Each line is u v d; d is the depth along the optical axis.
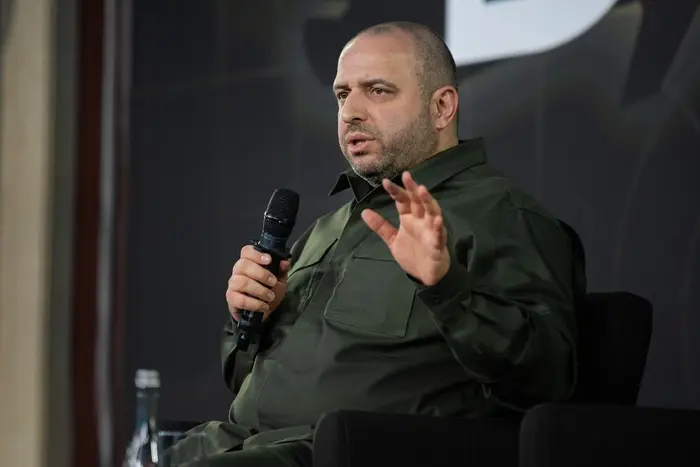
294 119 10.48
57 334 10.02
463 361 5.41
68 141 9.79
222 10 10.86
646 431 5.13
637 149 8.83
